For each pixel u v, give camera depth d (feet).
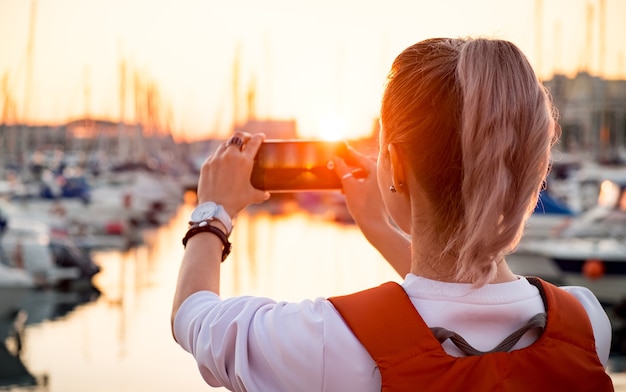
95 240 85.81
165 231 100.27
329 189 5.05
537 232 63.41
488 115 3.74
